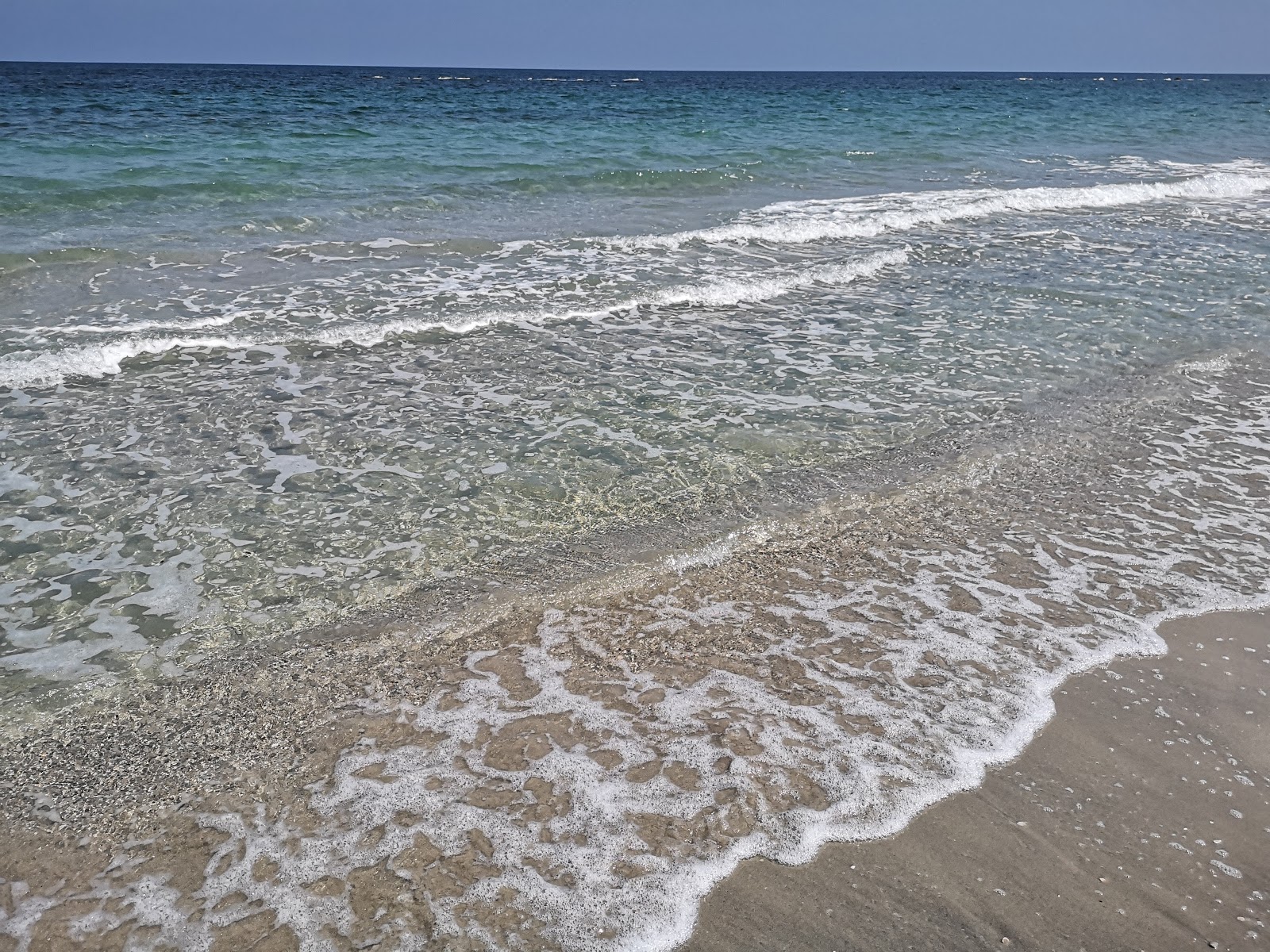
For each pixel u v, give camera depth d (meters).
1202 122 32.22
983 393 7.17
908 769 3.47
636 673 3.98
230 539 4.98
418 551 4.92
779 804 3.29
